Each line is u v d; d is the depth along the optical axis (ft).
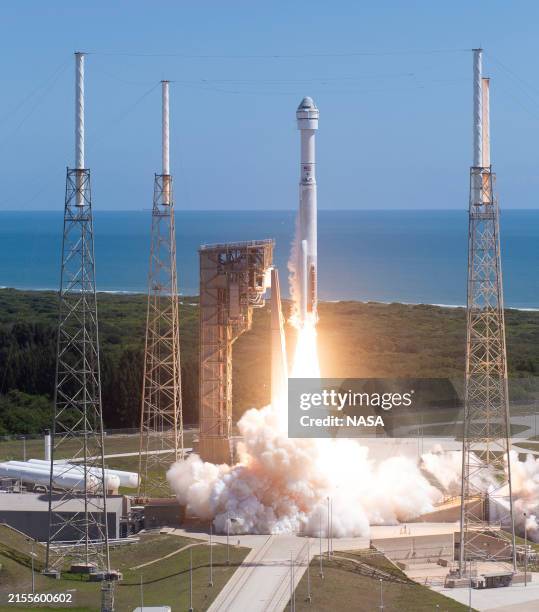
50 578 325.83
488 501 392.47
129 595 310.45
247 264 402.72
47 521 369.50
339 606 299.79
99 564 335.67
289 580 319.27
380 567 336.49
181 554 345.31
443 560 349.41
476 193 340.59
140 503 398.21
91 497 373.61
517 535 384.27
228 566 333.01
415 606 303.27
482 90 345.51
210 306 408.46
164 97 418.51
